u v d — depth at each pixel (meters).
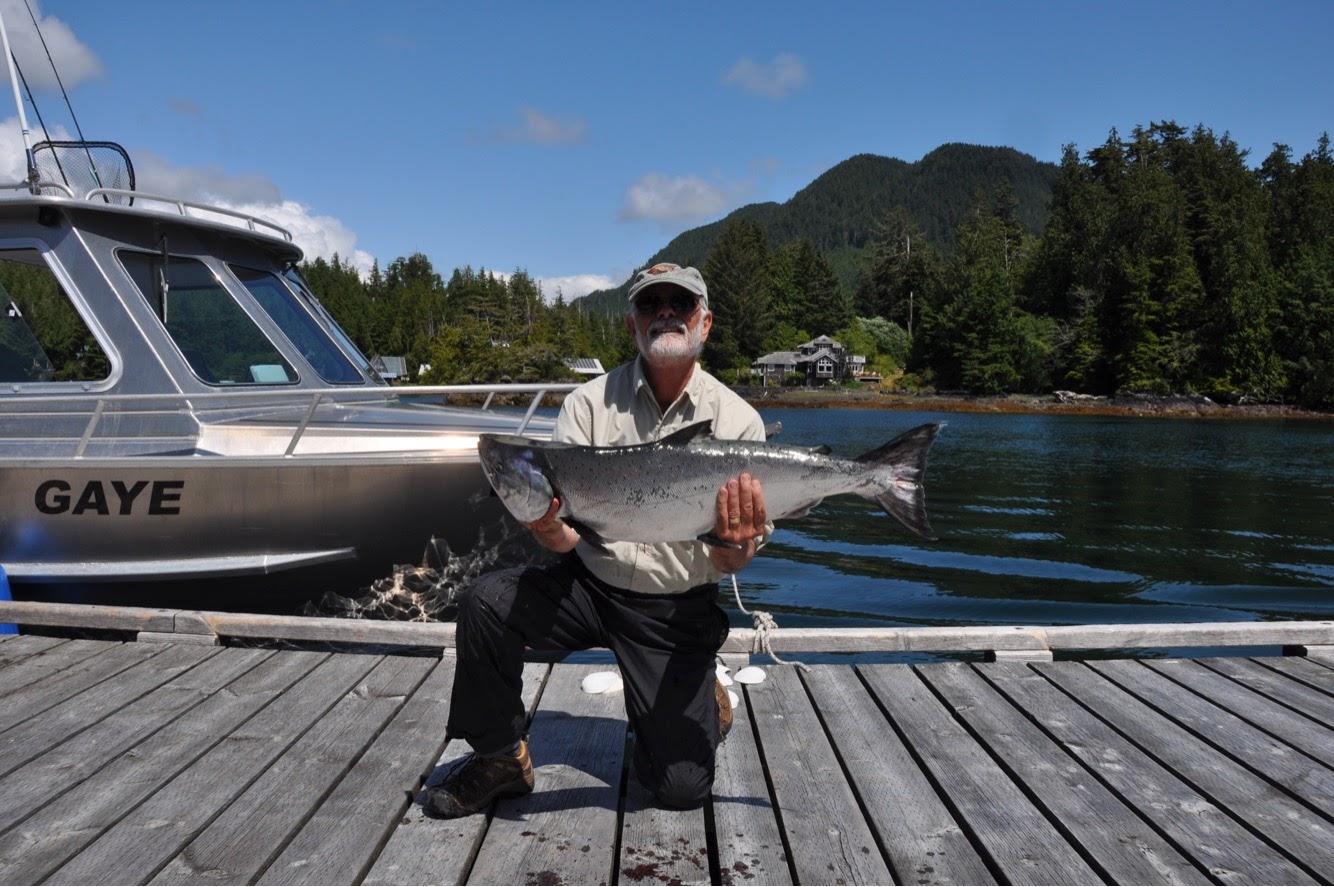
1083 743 3.50
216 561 5.37
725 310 93.12
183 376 6.03
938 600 7.78
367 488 5.34
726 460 2.63
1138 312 59.72
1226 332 57.22
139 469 5.29
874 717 3.79
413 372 84.00
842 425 39.38
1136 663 4.46
